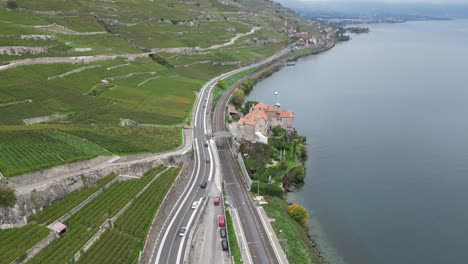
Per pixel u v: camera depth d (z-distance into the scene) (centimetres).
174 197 12194
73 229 8825
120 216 9888
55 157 11012
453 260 11438
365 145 19975
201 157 15775
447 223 13275
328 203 14375
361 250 11806
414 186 15812
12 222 8338
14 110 15612
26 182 9619
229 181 14425
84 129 14925
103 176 11394
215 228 11312
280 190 13962
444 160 18250
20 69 19362
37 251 7906
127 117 17738
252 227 11669
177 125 18425
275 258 10331
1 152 10806
